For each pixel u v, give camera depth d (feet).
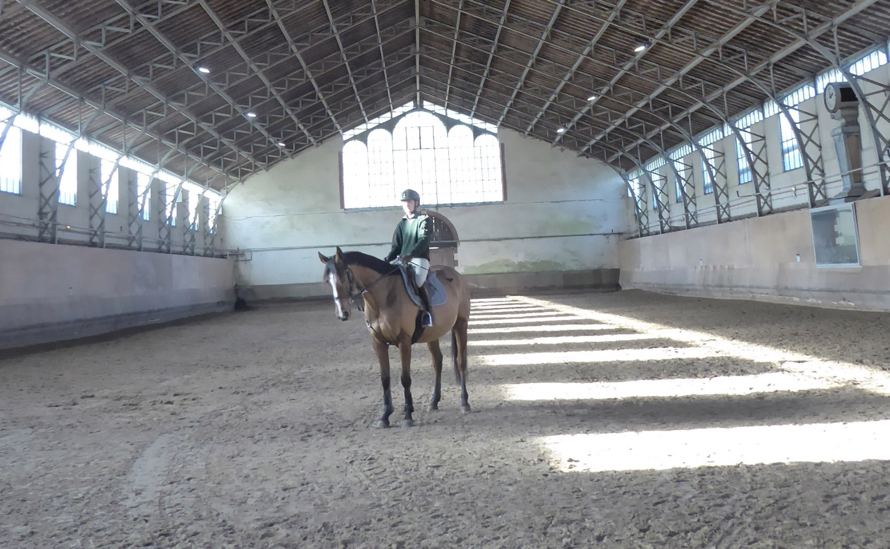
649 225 123.24
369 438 22.29
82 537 14.01
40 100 69.51
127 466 19.99
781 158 79.56
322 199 129.80
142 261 92.02
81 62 65.26
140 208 96.99
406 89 122.31
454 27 90.68
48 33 57.62
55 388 37.52
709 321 60.95
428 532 13.37
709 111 92.12
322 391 33.24
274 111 103.71
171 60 72.54
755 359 37.24
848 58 63.98
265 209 130.11
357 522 14.17
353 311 100.32
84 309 75.77
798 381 29.89
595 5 69.97
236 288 129.18
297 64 89.20
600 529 13.04
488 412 26.03
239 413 28.32
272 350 54.75
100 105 73.41
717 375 32.81
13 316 62.85
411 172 130.11
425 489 16.22
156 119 87.56
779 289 73.77
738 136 82.23
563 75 93.71
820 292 65.46
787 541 12.05
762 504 13.96
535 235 130.11
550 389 30.91
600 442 20.21
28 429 26.32
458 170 130.31
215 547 13.14
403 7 86.94
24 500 16.79
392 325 23.38
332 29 81.25
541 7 74.74
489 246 130.00
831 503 13.78
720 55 69.72
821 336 44.65
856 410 22.89
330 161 130.11
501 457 18.94
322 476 17.87
